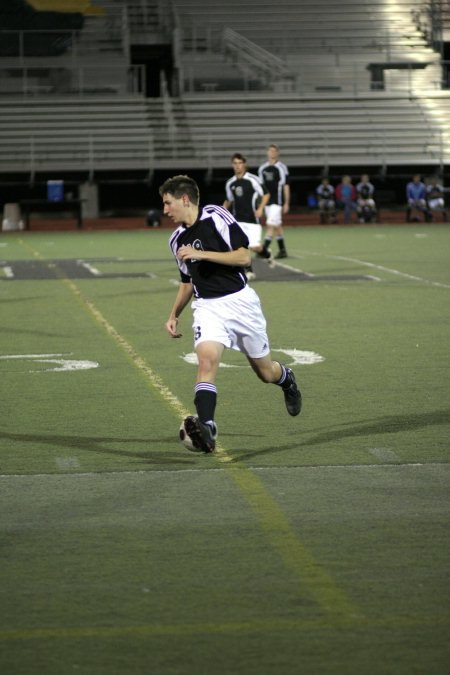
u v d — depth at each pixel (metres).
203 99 117.19
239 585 13.16
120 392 25.69
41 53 119.75
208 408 18.00
